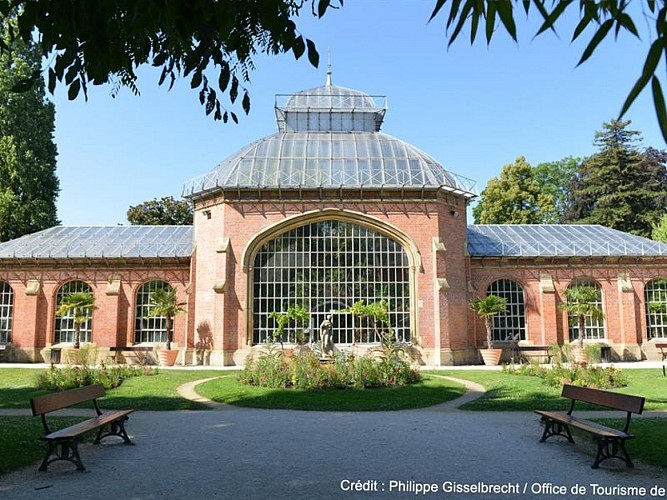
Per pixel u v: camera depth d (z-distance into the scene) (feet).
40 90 161.27
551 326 117.91
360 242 108.06
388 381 71.51
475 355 111.45
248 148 118.32
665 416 49.78
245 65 21.68
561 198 237.66
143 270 119.34
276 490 26.81
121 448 37.24
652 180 194.39
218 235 108.17
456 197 114.21
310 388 67.56
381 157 114.42
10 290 120.06
